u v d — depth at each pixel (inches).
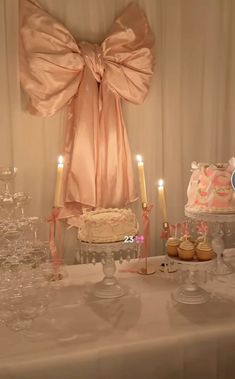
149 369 48.6
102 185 85.0
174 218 92.9
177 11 88.0
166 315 55.0
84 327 51.9
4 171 67.7
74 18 81.7
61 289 64.6
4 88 79.4
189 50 90.0
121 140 84.8
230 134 95.4
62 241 85.7
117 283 64.0
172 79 89.6
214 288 64.5
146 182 89.7
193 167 70.9
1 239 59.0
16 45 78.7
